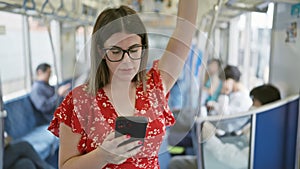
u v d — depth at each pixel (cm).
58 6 183
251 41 167
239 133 139
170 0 154
